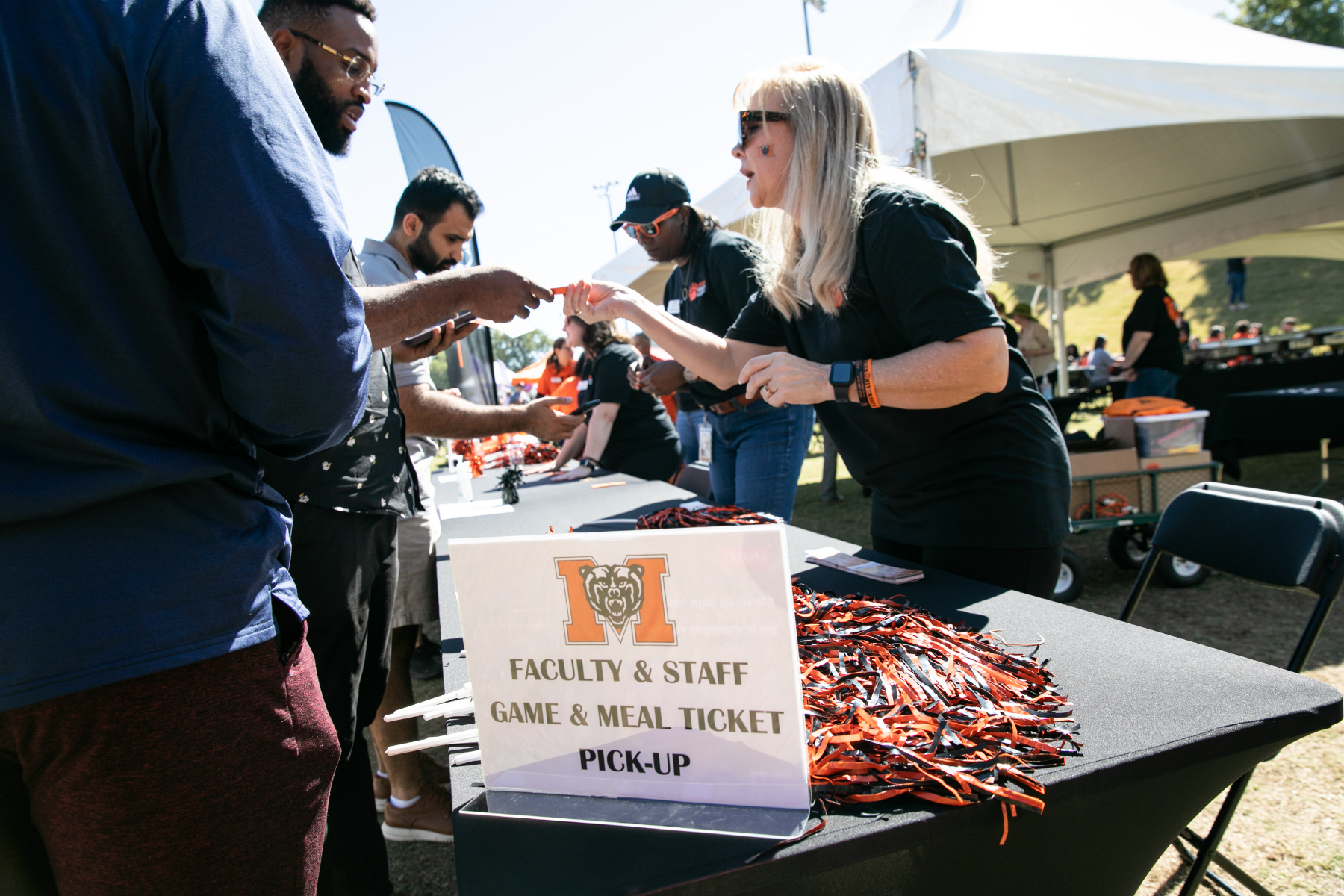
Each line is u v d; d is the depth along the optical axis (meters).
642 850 0.57
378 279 2.01
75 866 0.65
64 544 0.59
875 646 0.77
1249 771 0.73
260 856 0.69
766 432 2.37
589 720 0.65
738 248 2.37
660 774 0.63
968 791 0.58
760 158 1.36
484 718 0.68
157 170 0.62
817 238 1.29
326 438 0.74
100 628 0.59
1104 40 4.06
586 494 2.65
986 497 1.27
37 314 0.58
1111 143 6.14
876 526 1.52
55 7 0.58
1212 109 3.60
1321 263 18.95
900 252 1.14
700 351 1.65
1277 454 5.57
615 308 1.65
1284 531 1.26
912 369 1.10
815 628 0.83
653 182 2.44
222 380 0.67
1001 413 1.27
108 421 0.62
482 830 0.63
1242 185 6.91
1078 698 0.73
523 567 0.65
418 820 1.91
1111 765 0.60
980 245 1.30
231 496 0.69
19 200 0.57
